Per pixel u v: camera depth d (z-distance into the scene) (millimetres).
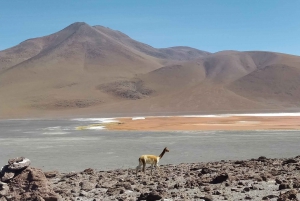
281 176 15523
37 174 12734
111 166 24203
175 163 24750
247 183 14086
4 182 12648
